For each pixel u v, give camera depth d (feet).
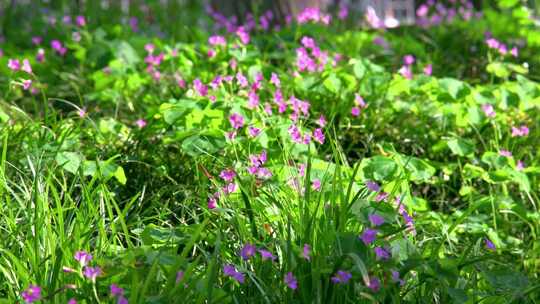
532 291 12.74
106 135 19.56
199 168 16.42
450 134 21.94
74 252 12.42
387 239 12.67
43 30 35.60
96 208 14.02
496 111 22.84
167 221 14.99
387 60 30.37
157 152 18.62
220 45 24.45
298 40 30.35
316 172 15.85
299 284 12.07
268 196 13.62
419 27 37.99
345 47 31.63
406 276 13.08
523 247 17.57
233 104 18.57
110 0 43.01
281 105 18.79
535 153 21.76
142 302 11.12
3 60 26.91
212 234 13.30
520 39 36.35
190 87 23.15
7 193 14.73
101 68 26.02
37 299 11.03
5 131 17.84
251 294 12.46
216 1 44.65
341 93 21.91
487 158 19.11
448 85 21.57
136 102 23.82
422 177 17.65
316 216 13.47
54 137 17.94
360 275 11.80
